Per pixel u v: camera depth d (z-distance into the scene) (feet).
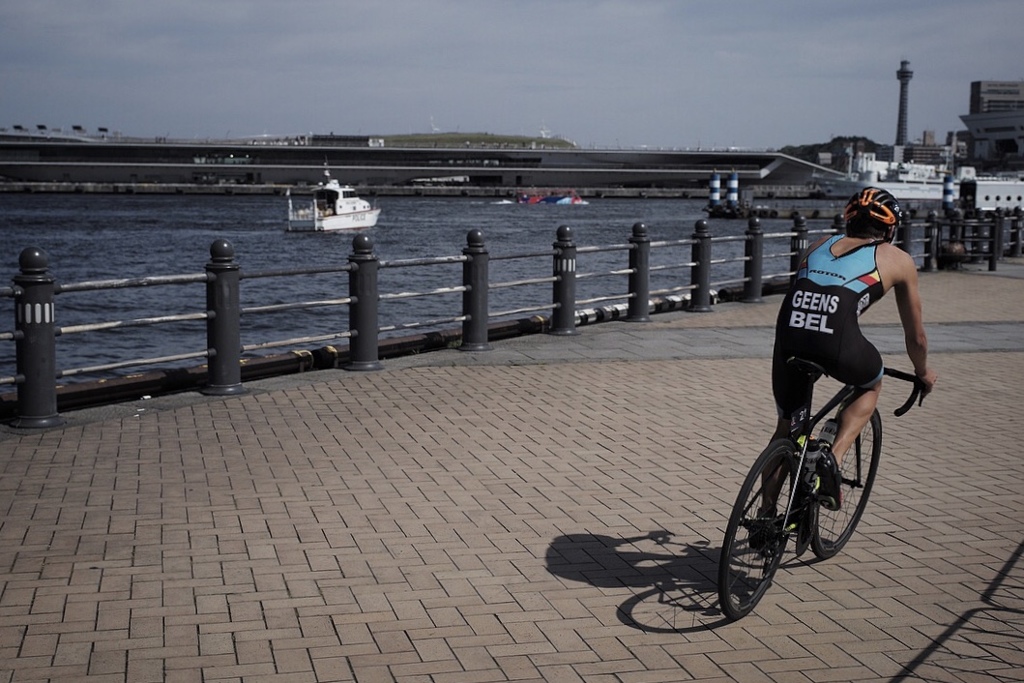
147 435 25.02
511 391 30.71
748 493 14.32
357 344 33.63
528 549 17.52
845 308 15.01
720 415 27.78
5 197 551.59
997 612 15.25
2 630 14.08
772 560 15.39
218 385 29.66
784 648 13.97
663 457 23.49
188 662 13.20
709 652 13.80
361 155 637.71
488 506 19.79
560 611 15.03
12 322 96.53
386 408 28.22
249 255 183.42
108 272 149.79
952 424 27.12
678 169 634.43
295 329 87.04
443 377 32.83
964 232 78.38
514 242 216.54
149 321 27.81
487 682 12.84
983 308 53.01
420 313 94.17
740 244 198.29
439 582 16.03
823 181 650.02
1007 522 19.35
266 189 636.89
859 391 16.21
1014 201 219.00
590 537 18.16
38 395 25.54
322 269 32.07
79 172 627.46
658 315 49.55
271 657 13.39
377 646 13.79
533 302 98.78
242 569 16.43
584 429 26.08
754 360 36.47
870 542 18.26
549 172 627.87
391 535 18.11
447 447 24.12
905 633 14.49
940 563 17.25
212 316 29.30
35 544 17.46
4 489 20.54
